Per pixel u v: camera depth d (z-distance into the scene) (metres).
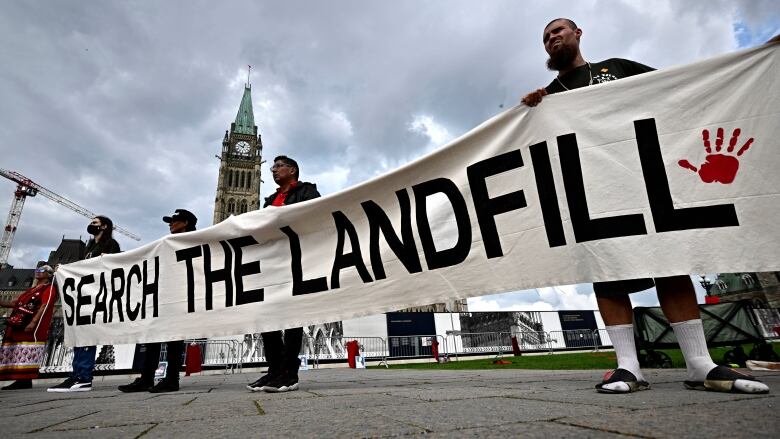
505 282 2.70
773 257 2.06
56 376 9.48
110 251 5.21
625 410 1.49
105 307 4.67
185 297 4.12
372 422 1.49
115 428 1.57
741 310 5.49
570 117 2.71
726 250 2.13
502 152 2.92
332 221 3.55
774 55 2.31
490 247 2.82
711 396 1.79
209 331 3.85
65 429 1.57
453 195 3.06
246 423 1.60
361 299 3.26
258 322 3.63
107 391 4.41
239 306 3.79
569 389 2.45
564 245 2.54
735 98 2.33
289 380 3.25
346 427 1.41
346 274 3.38
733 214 2.18
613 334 2.34
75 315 4.85
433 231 3.07
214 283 4.01
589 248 2.43
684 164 2.34
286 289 3.61
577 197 2.55
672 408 1.48
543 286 2.55
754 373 3.21
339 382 4.59
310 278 3.52
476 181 2.98
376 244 3.31
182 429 1.51
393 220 3.28
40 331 5.41
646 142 2.46
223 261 4.02
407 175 3.28
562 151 2.68
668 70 2.54
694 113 2.40
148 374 4.21
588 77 2.88
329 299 3.39
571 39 2.96
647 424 1.20
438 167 3.17
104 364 11.43
